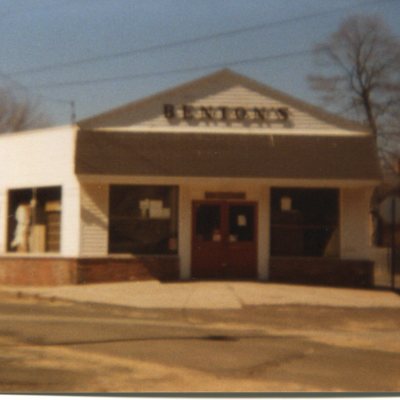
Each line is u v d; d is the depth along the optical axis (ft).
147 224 91.56
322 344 55.42
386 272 117.70
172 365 44.42
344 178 87.81
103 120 90.17
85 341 52.65
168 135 90.17
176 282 89.61
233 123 91.25
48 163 94.94
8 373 41.01
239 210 91.97
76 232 90.74
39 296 81.10
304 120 91.56
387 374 43.93
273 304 75.15
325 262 91.45
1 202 100.27
